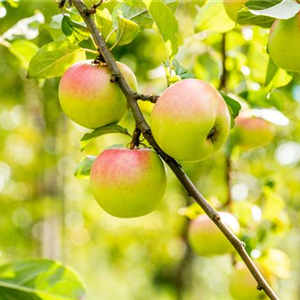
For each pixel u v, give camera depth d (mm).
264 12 1202
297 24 1256
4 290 1203
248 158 2668
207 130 1193
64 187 3574
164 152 1219
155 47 1985
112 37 1353
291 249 5602
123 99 1274
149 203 1240
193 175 2818
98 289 5848
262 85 1635
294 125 2482
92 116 1273
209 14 1491
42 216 3252
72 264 5035
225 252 1652
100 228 4457
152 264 5219
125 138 3477
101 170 1237
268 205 1731
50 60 1327
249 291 1602
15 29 1519
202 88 1202
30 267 1211
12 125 3494
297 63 1271
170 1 1358
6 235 3760
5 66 2500
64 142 3195
